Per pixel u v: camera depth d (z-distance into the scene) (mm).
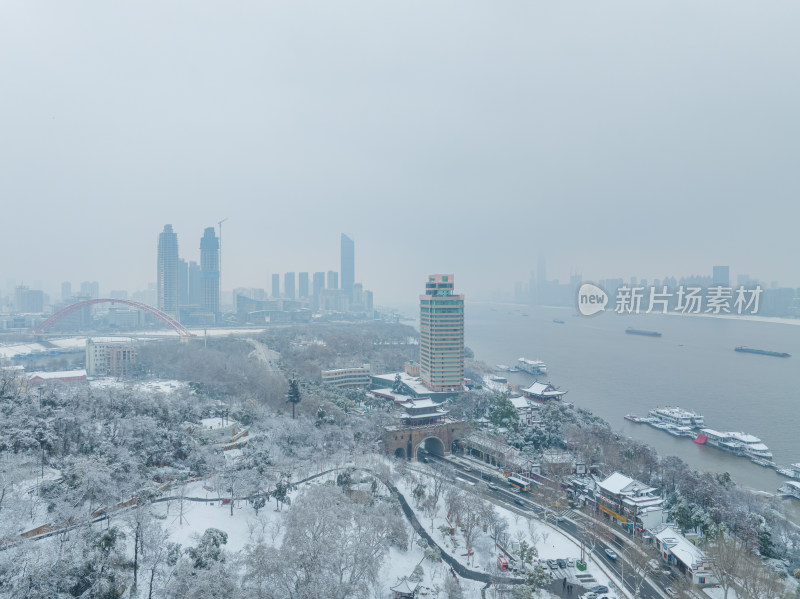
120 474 135250
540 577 131750
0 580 86500
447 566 142750
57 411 161250
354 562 108188
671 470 199000
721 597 132250
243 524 140125
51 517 116438
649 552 151125
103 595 91500
